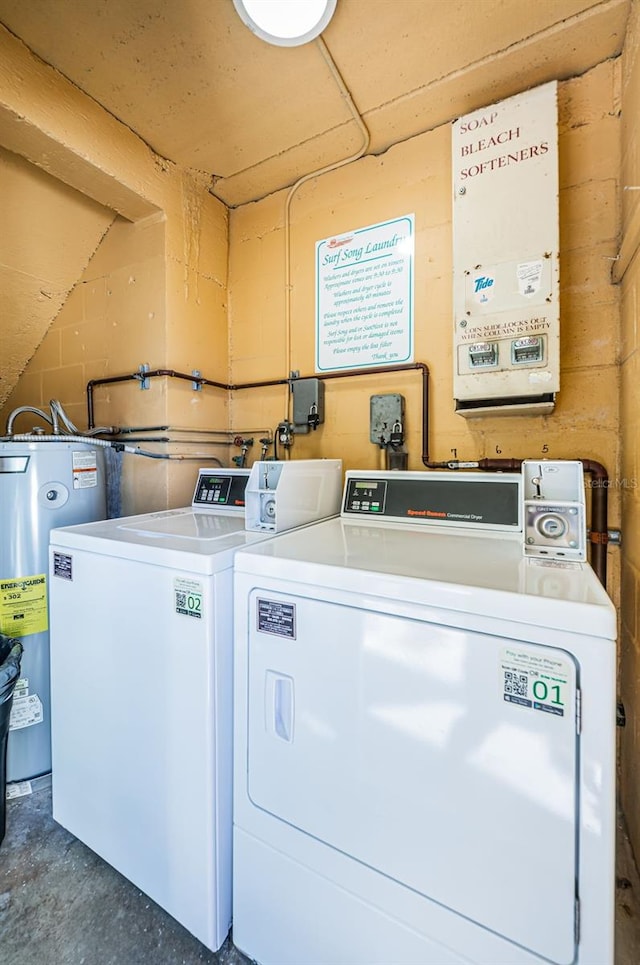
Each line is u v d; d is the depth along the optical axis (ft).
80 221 6.28
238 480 5.55
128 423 6.42
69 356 7.12
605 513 4.45
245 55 4.30
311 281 6.30
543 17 3.96
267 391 6.74
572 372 4.69
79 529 4.13
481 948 2.25
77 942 3.27
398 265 5.65
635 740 3.84
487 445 5.16
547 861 2.11
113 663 3.56
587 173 4.56
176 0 3.74
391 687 2.46
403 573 2.53
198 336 6.49
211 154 5.82
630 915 3.32
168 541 3.53
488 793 2.22
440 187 5.36
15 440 4.74
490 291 4.43
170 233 6.02
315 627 2.71
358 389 5.98
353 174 5.94
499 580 2.40
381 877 2.52
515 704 2.16
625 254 4.03
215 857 3.10
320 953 2.76
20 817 4.40
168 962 3.13
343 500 4.83
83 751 3.85
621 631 4.43
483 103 4.93
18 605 4.65
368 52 4.28
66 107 4.66
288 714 2.82
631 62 3.93
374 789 2.52
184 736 3.14
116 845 3.64
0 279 6.36
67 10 3.88
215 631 3.04
